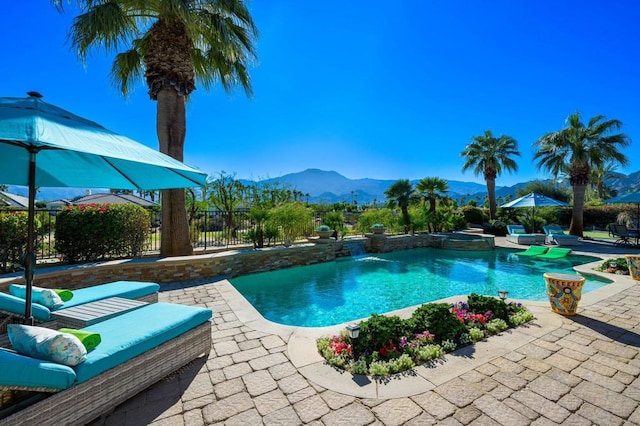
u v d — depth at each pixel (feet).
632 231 43.01
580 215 50.57
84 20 19.10
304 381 8.19
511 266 30.86
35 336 6.15
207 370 8.76
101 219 21.04
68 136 5.85
